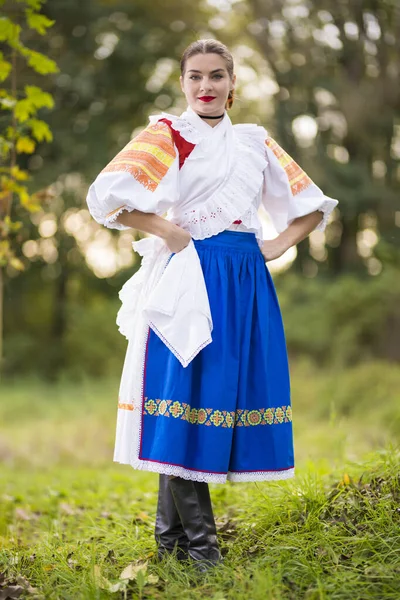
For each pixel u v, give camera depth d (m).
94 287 19.61
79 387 16.83
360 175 14.66
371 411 10.23
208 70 3.25
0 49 6.38
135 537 3.73
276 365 3.27
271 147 3.44
